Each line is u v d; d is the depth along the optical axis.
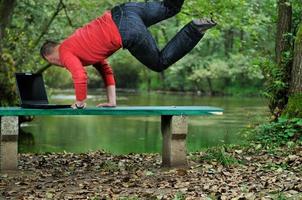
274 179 7.25
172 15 7.70
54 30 21.27
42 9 20.05
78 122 22.36
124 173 8.30
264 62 11.96
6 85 17.34
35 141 16.06
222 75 41.62
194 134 16.86
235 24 15.61
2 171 8.21
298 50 10.56
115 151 13.53
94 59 7.67
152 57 7.50
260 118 13.80
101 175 8.25
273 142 10.05
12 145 8.20
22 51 19.41
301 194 6.44
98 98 37.66
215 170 8.07
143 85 51.91
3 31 16.53
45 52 7.89
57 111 7.78
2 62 17.39
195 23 7.38
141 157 10.19
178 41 7.47
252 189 6.77
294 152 8.95
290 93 10.69
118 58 30.45
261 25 16.47
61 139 16.58
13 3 16.38
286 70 11.47
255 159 8.83
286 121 10.23
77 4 19.56
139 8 7.55
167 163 8.67
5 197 6.96
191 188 7.04
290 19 12.33
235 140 14.71
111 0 18.30
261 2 15.13
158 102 33.38
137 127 20.19
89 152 11.30
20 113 7.93
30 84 8.25
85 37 7.61
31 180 7.88
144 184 7.43
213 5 14.45
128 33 7.38
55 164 9.38
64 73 47.75
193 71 43.97
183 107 8.61
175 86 48.06
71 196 6.90
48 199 6.78
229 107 28.75
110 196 6.79
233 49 42.09
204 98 38.78
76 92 7.69
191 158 9.10
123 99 36.81
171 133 8.40
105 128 19.83
